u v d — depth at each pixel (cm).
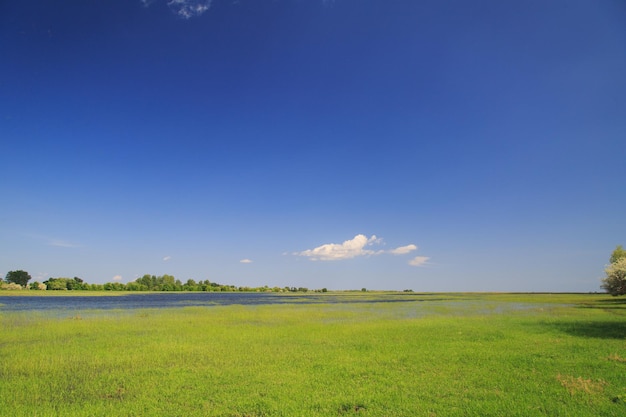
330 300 9925
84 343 2278
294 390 1343
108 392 1344
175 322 3478
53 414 1130
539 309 5450
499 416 1089
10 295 10600
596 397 1238
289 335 2617
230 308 5725
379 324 3325
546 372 1552
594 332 2686
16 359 1820
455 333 2680
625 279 3816
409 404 1191
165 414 1130
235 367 1681
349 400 1231
